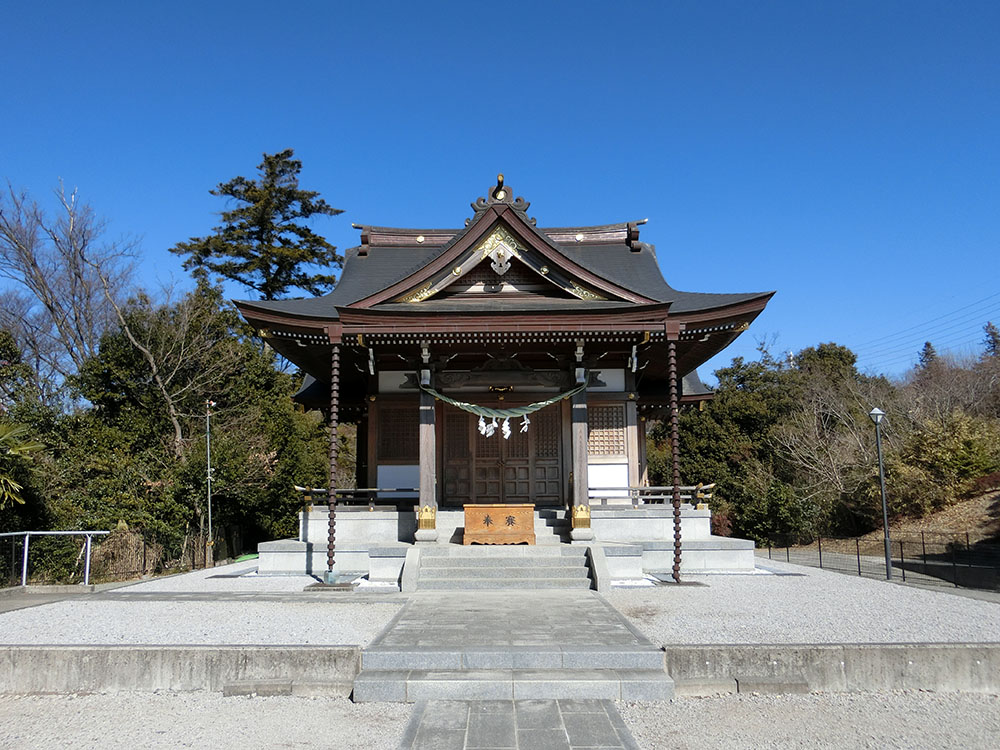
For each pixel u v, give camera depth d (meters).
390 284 15.59
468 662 7.57
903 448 32.12
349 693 7.33
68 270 32.31
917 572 20.80
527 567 13.55
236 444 26.06
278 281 42.19
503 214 15.73
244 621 9.68
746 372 50.72
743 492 35.25
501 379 16.31
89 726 6.51
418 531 14.91
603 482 17.86
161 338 28.59
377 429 18.44
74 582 17.45
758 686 7.33
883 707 6.93
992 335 70.31
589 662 7.55
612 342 15.46
